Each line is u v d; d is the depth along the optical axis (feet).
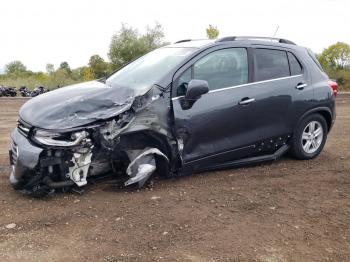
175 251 13.10
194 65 18.86
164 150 18.22
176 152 18.28
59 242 13.79
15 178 17.30
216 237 13.96
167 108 17.87
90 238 13.99
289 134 21.50
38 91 79.05
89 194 17.65
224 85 19.43
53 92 18.85
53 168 16.87
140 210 16.02
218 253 13.01
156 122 17.60
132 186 18.45
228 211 15.97
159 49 21.98
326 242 13.83
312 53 23.27
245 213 15.81
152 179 19.29
